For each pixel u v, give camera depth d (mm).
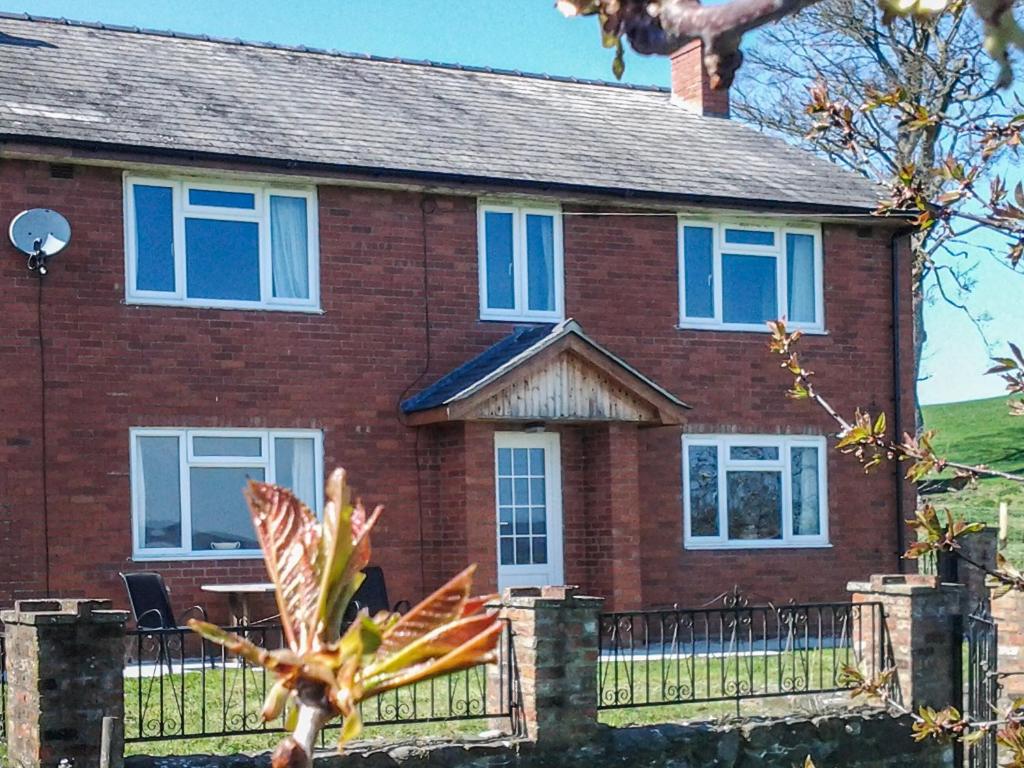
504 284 19562
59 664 10352
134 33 20391
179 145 17344
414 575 18609
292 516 1900
